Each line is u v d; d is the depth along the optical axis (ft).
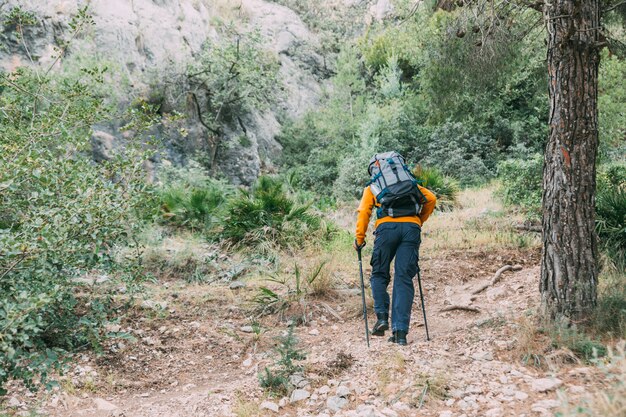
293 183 57.00
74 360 16.67
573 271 14.89
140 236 27.76
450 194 42.14
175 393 15.70
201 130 60.85
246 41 65.67
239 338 19.44
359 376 14.33
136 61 57.82
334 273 25.16
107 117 19.53
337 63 74.13
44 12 51.24
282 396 14.03
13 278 13.70
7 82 20.86
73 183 13.98
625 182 32.37
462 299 22.27
